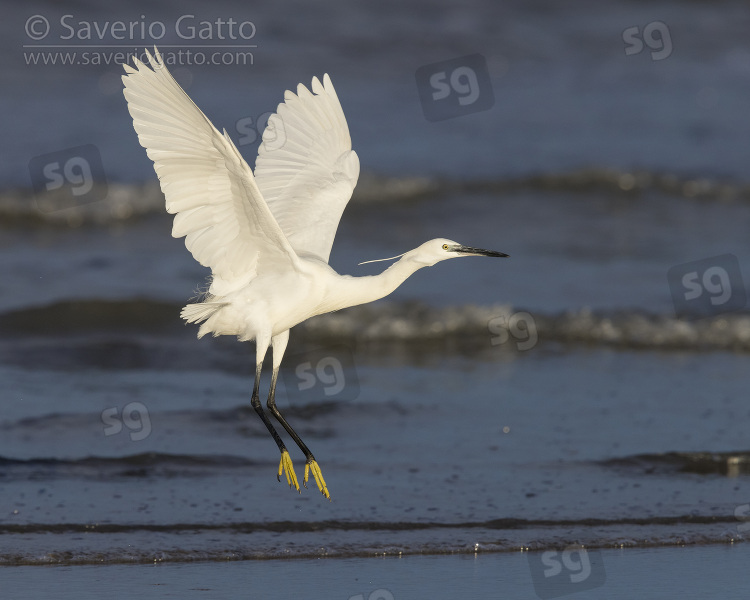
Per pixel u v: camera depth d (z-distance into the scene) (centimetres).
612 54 3347
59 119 2420
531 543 922
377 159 2388
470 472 1080
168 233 2039
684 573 877
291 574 850
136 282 1745
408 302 1683
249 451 1131
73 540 894
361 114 2680
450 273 1850
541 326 1616
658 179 2334
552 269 1878
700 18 3700
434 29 3294
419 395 1338
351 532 934
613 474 1087
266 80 2786
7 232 2002
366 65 3000
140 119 754
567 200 2256
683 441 1180
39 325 1568
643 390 1372
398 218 2139
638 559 903
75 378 1369
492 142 2566
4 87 2572
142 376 1392
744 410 1295
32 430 1163
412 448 1145
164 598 792
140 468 1062
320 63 2950
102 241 1980
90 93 2598
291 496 1011
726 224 2147
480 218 2145
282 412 1252
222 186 796
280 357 965
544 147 2547
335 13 3278
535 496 1023
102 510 959
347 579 844
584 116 2811
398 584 837
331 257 1873
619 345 1585
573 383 1402
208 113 2472
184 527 930
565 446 1160
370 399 1316
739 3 3825
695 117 2842
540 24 3491
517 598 820
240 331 908
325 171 1005
